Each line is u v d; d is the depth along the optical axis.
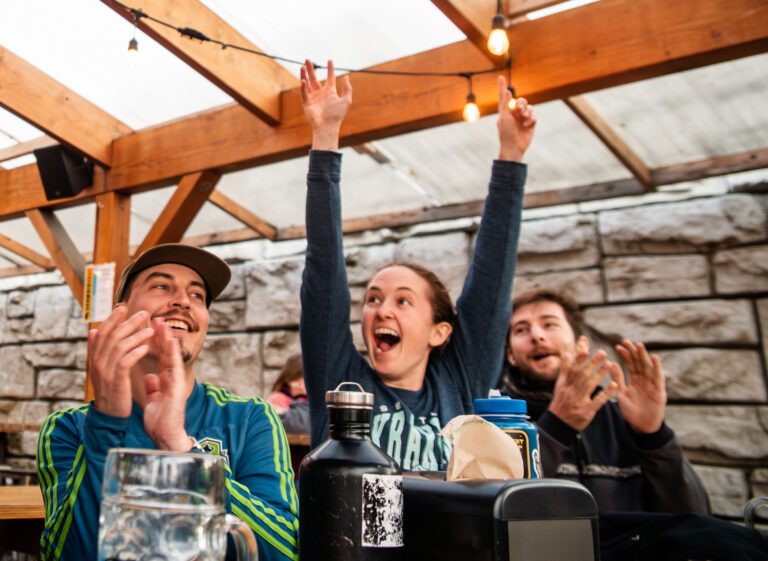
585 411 1.30
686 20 2.29
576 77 2.45
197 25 2.77
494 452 0.72
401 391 1.33
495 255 1.41
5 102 3.24
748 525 1.03
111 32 3.04
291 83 3.23
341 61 3.00
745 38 2.17
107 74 3.35
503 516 0.61
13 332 5.54
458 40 2.75
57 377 5.23
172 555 0.53
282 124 3.14
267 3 2.75
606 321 3.46
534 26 2.58
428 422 1.28
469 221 3.98
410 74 2.74
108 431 0.77
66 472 0.98
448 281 3.94
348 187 3.96
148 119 3.66
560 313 1.78
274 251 4.58
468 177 3.72
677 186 3.47
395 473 0.68
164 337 0.74
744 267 3.22
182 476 0.55
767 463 3.05
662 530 1.04
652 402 1.40
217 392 1.25
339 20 2.77
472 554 0.63
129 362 0.74
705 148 3.30
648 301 3.40
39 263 5.38
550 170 3.57
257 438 1.16
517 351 1.77
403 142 3.44
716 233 3.29
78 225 4.77
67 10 2.95
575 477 1.46
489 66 2.65
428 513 0.68
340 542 0.64
